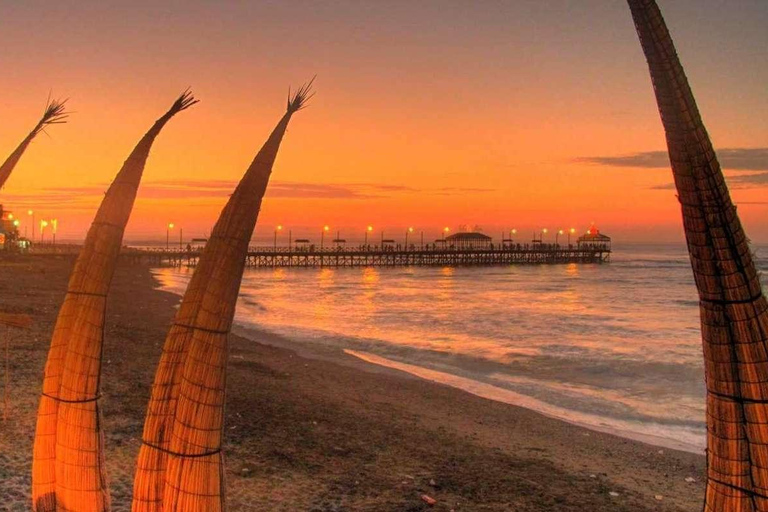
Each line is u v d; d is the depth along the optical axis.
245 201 2.94
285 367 16.30
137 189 3.73
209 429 2.87
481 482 8.10
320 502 6.96
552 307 39.00
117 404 9.91
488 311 35.88
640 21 2.43
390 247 116.19
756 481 2.52
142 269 70.94
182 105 3.79
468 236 113.75
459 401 13.41
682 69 2.43
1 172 4.75
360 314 33.44
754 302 2.50
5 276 37.81
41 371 11.29
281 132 3.02
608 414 12.91
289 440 9.23
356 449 9.08
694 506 7.74
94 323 3.59
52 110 4.99
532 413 12.61
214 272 2.90
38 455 3.64
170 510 2.86
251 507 6.68
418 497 7.36
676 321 31.36
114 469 7.02
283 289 53.00
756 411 2.51
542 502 7.56
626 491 8.16
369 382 14.98
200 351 2.87
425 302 41.56
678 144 2.46
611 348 21.92
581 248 119.38
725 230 2.47
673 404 13.77
